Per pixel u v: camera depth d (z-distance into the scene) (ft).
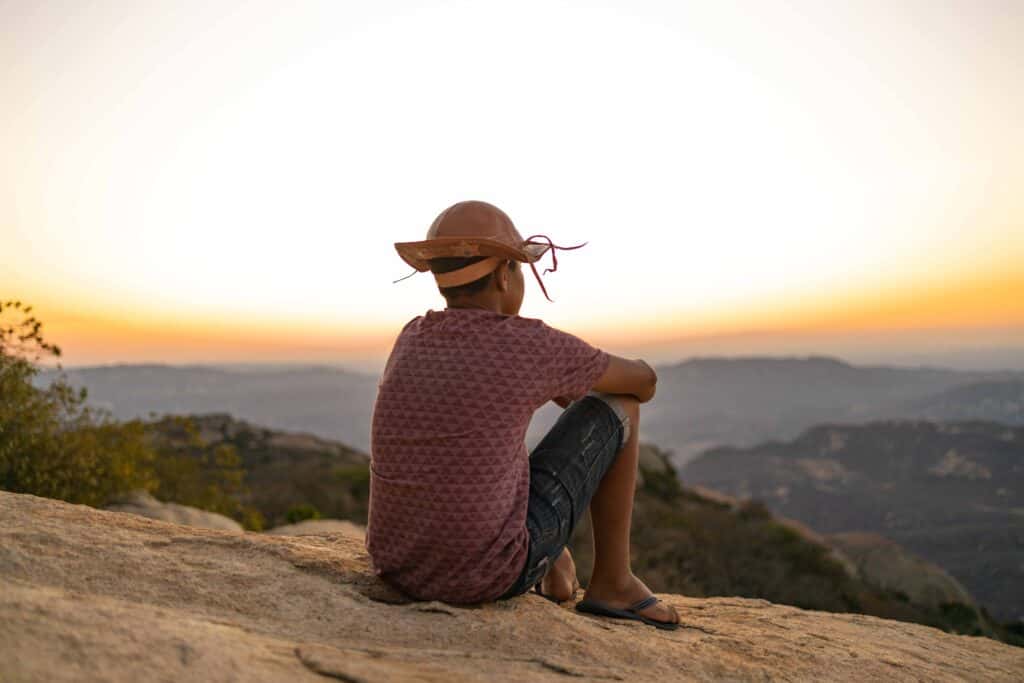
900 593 79.36
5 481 23.29
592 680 6.15
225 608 6.36
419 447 6.87
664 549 61.31
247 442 124.47
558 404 8.14
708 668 7.06
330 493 67.62
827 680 7.37
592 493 7.84
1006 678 8.68
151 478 30.91
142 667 4.39
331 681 4.97
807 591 60.54
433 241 6.88
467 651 6.39
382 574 7.39
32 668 4.06
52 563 6.43
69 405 25.08
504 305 7.35
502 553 6.98
